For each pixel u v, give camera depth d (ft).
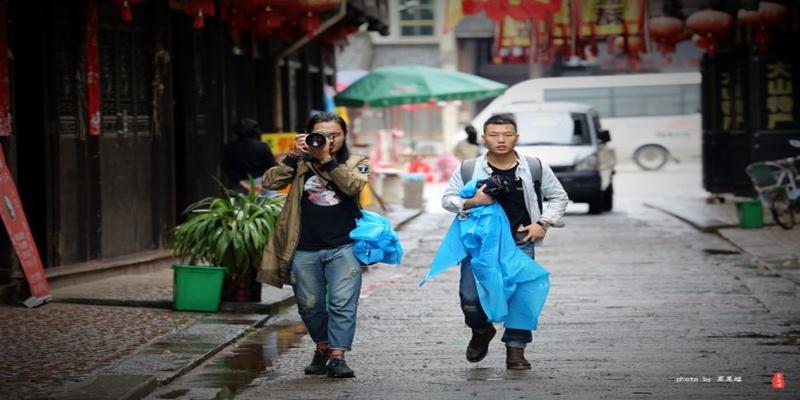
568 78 338.75
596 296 90.94
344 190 59.47
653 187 264.52
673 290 93.76
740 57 177.17
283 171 60.29
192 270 81.46
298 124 175.42
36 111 92.63
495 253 59.52
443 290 96.32
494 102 340.59
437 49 364.99
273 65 152.87
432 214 189.16
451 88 196.03
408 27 365.40
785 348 68.54
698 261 115.14
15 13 91.61
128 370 61.98
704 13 161.99
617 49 183.93
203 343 70.13
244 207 82.48
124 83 104.06
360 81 197.88
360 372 63.16
